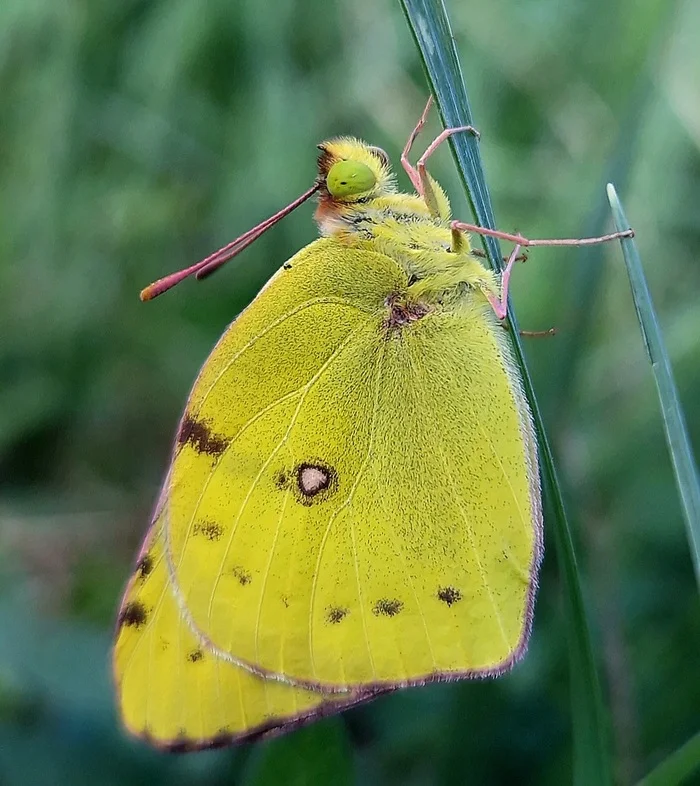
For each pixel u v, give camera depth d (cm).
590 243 8
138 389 12
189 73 11
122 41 11
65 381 12
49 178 12
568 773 9
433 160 11
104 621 11
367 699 8
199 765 9
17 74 11
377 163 8
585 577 9
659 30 10
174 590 8
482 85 11
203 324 12
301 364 8
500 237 8
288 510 8
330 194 8
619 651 9
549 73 11
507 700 9
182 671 8
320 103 11
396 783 9
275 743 8
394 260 8
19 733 10
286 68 11
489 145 11
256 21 11
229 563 8
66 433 13
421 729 9
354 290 8
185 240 12
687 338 10
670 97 10
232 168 11
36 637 10
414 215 8
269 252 11
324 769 8
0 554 12
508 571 8
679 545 10
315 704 8
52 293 12
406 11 7
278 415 8
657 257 11
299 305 8
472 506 8
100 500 12
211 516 8
